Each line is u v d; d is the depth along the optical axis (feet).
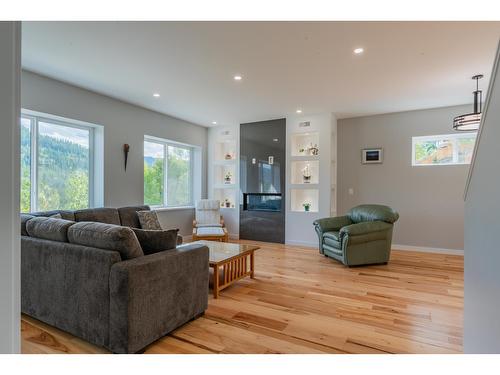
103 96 14.10
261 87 12.83
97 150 14.29
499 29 7.87
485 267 4.32
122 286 6.09
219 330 7.61
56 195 12.93
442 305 9.22
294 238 18.43
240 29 7.98
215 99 14.65
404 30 7.98
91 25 7.77
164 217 18.24
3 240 1.81
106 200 14.35
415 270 13.00
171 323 7.20
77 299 6.79
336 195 18.90
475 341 4.80
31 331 7.38
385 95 13.91
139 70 10.98
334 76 11.46
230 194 21.58
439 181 16.37
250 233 20.06
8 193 1.83
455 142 16.22
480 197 4.55
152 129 16.97
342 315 8.54
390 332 7.54
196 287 8.09
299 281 11.53
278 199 19.21
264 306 9.17
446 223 16.22
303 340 7.13
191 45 8.93
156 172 18.22
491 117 4.13
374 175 17.92
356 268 13.29
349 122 18.58
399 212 17.29
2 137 1.78
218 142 21.77
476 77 11.49
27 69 10.96
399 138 17.24
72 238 7.11
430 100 14.74
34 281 7.61
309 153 18.37
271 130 19.26
